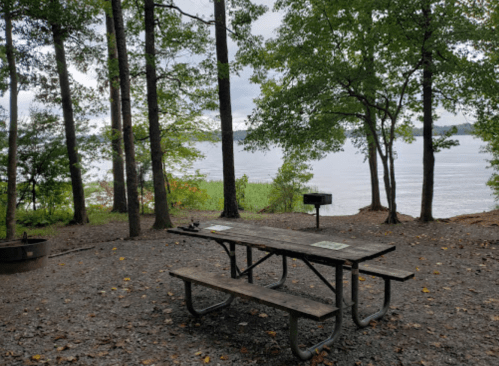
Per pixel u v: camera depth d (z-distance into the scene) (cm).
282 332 362
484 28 899
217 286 355
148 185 1414
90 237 952
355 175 3625
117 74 1034
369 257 333
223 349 328
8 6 780
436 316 390
